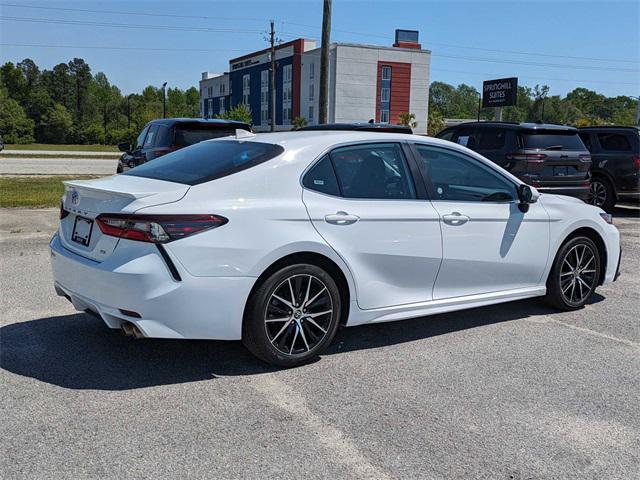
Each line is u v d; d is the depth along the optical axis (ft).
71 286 13.52
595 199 43.73
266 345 13.35
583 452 10.52
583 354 15.31
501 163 33.60
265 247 12.88
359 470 9.75
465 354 15.15
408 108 231.71
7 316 17.15
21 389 12.46
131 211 12.25
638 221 41.39
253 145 14.65
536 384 13.38
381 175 15.07
